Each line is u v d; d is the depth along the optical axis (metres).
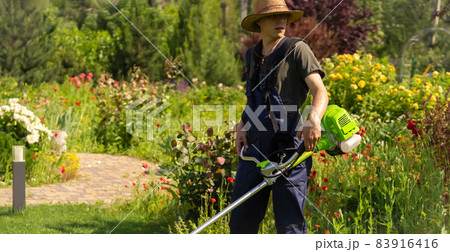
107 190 6.30
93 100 11.90
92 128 9.80
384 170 4.61
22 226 4.50
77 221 4.74
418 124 5.51
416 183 4.43
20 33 16.98
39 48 17.19
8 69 16.50
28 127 7.01
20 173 5.12
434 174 4.42
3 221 4.69
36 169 6.88
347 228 3.88
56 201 5.74
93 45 19.59
